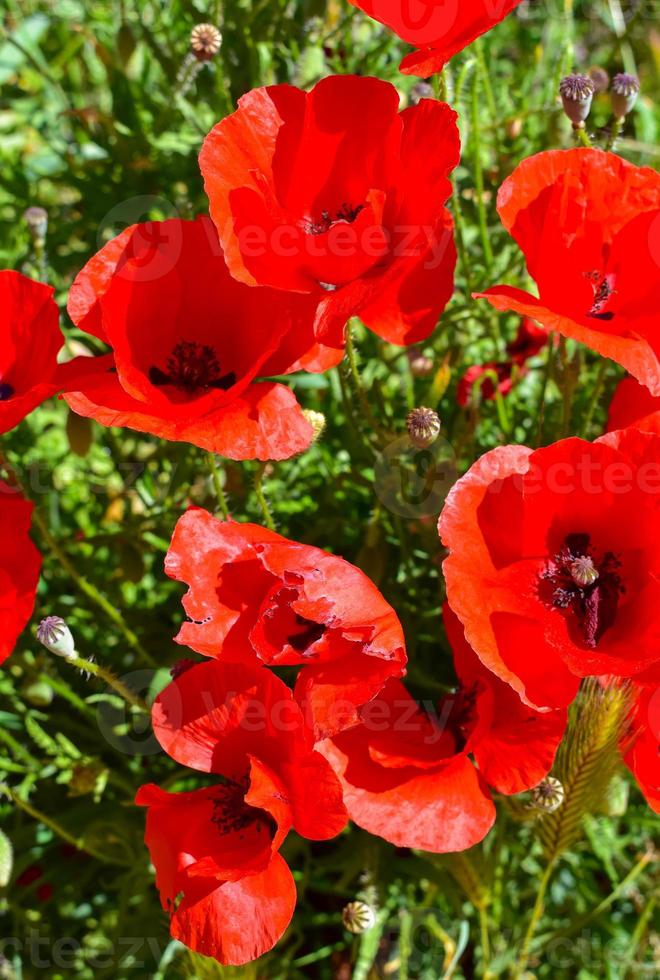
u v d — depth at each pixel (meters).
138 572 0.89
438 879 0.87
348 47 0.93
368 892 0.84
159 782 0.90
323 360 0.76
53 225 1.01
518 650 0.72
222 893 0.73
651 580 0.72
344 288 0.74
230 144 0.75
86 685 0.92
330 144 0.76
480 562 0.73
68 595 0.93
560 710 0.74
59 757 0.84
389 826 0.74
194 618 0.74
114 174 0.98
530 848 0.90
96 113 0.95
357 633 0.72
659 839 0.95
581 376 0.88
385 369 0.94
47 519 0.93
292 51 0.92
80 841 0.84
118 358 0.74
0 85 1.04
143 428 0.73
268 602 0.73
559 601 0.74
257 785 0.73
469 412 0.87
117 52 0.96
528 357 0.90
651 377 0.73
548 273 0.74
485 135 0.96
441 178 0.74
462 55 0.92
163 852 0.75
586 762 0.76
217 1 0.87
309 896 0.94
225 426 0.74
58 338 0.76
